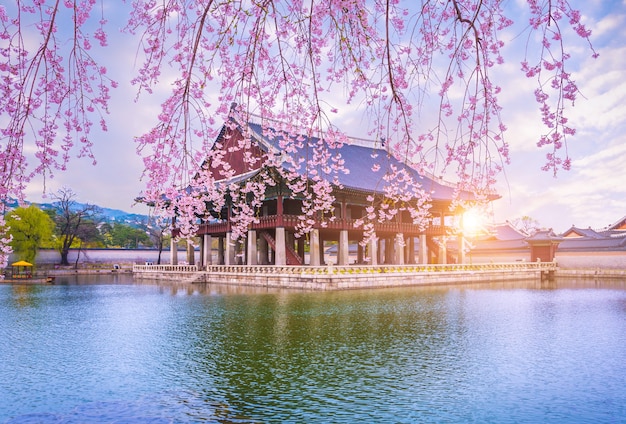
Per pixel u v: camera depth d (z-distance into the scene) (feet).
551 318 81.15
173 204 42.93
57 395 40.78
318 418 35.42
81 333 69.10
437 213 205.87
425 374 46.29
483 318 81.00
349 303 101.50
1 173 20.33
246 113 23.75
